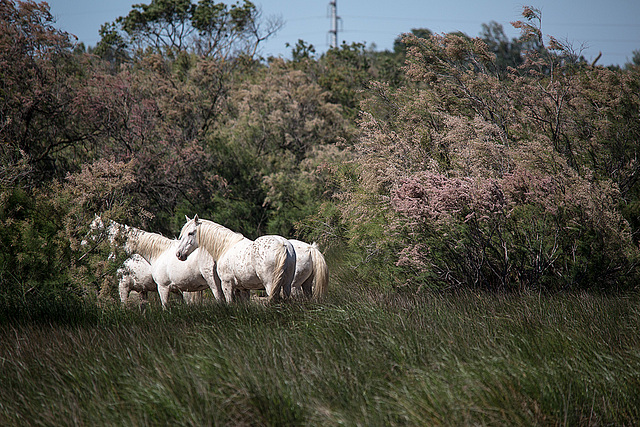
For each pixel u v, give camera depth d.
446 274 8.77
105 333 6.39
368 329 5.80
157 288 10.23
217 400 4.36
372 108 13.66
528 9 10.49
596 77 10.70
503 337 5.40
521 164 8.72
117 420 4.29
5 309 7.26
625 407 4.20
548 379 4.44
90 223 8.60
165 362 5.08
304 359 5.07
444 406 4.14
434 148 10.62
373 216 9.93
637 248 8.18
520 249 8.49
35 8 15.14
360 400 4.35
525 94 10.50
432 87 12.14
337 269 11.87
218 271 8.95
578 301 6.85
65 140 16.02
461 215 8.26
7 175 8.58
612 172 9.62
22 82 14.80
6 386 4.98
